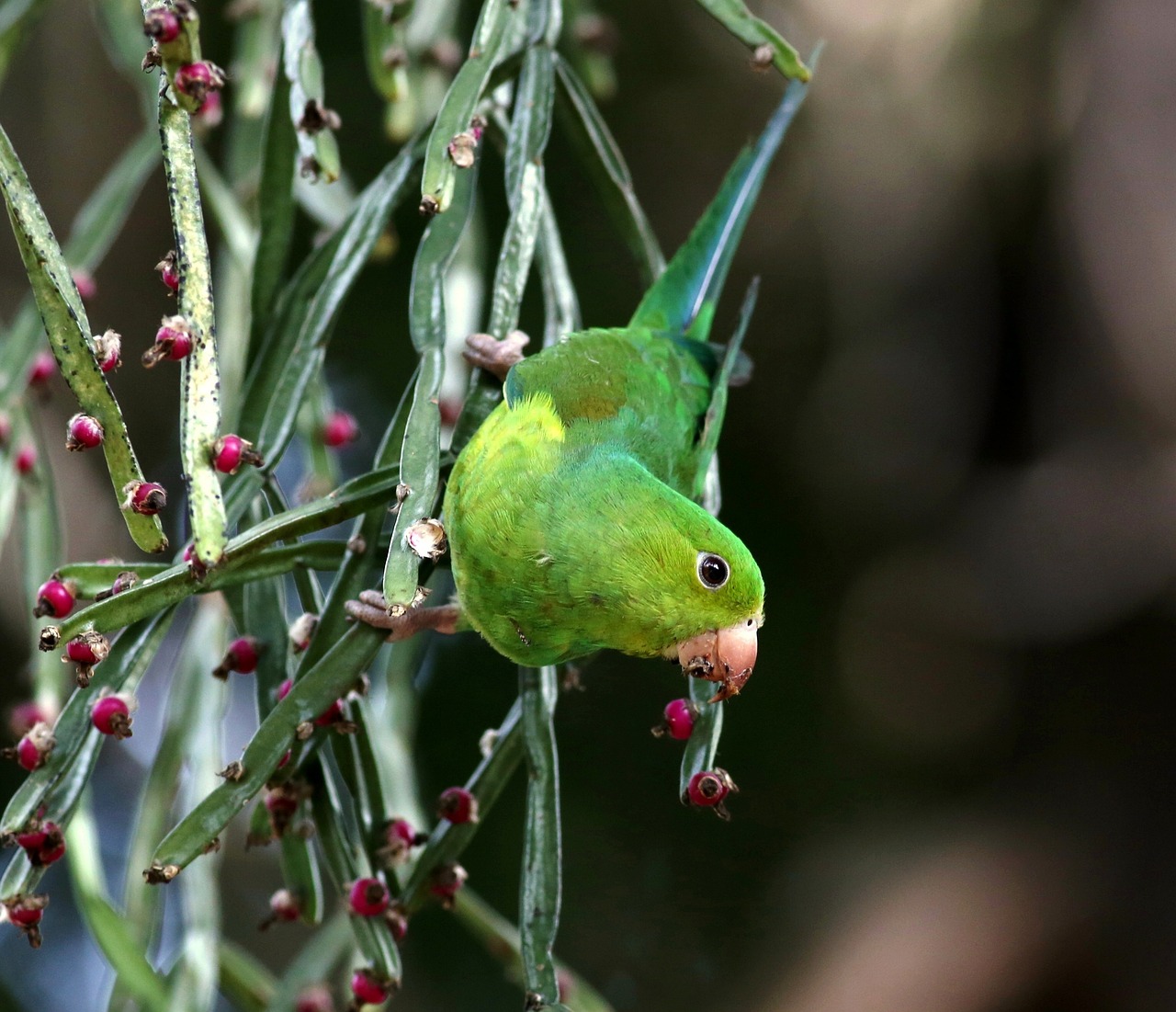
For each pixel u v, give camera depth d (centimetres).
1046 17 1399
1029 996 1273
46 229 419
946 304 1445
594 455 580
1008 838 1322
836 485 1384
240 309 796
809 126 1404
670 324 716
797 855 1237
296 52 550
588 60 885
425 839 567
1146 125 1383
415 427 490
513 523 560
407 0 644
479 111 614
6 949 1083
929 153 1427
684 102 1345
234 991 730
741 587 560
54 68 1184
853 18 1424
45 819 486
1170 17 1378
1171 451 1399
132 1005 684
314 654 513
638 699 1158
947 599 1387
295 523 490
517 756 568
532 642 574
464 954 1105
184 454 432
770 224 1404
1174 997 1264
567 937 1125
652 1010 1127
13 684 1107
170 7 423
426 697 1137
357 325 1172
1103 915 1275
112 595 479
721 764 1258
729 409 1366
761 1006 1141
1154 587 1382
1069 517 1412
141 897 690
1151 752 1346
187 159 443
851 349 1416
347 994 709
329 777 548
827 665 1327
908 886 1265
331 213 820
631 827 1143
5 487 669
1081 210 1402
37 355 702
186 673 713
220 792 471
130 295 1212
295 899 584
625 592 555
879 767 1316
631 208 655
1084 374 1423
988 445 1452
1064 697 1385
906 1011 1179
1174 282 1384
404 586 450
